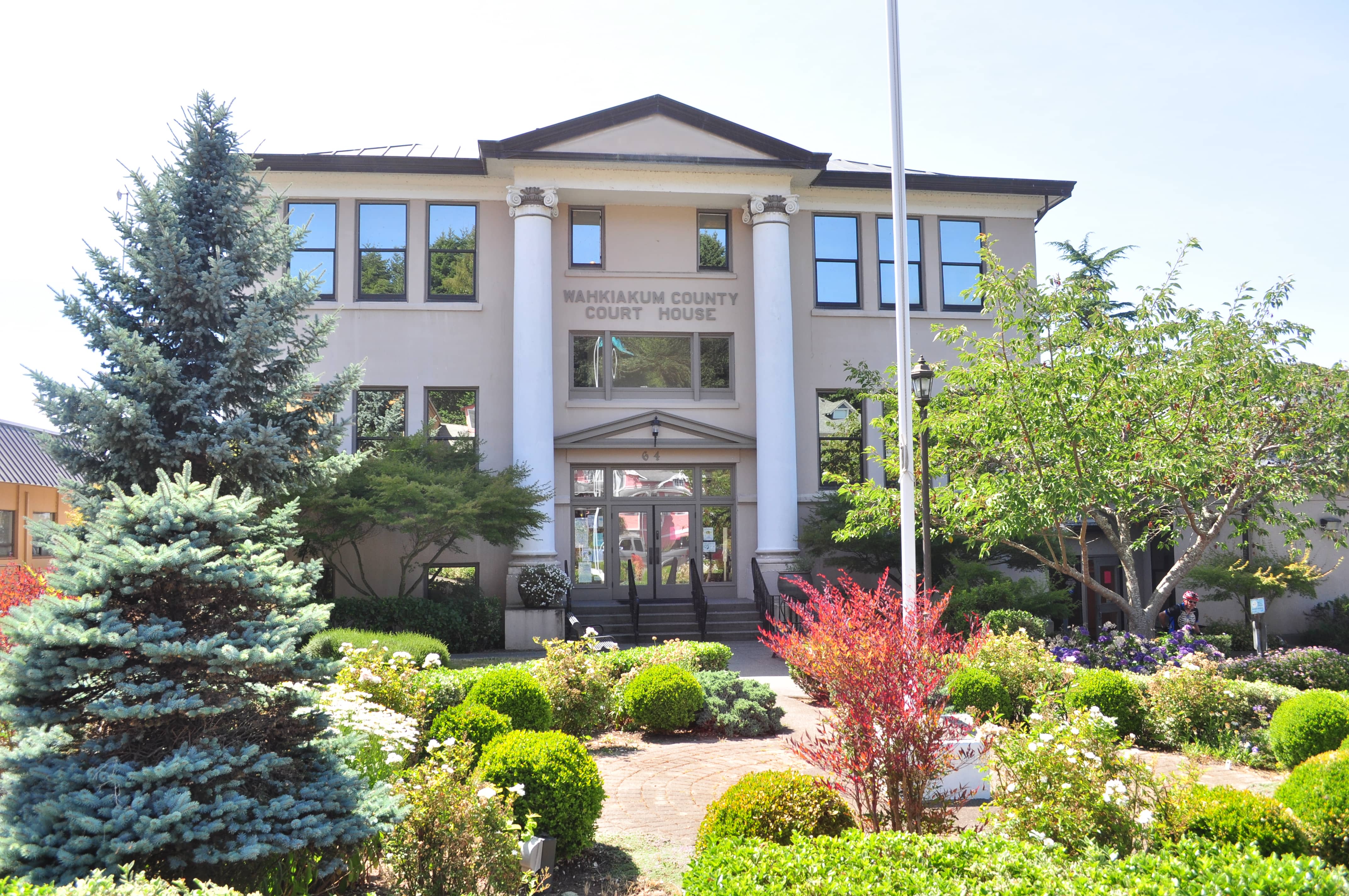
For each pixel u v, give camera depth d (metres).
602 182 22.30
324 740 6.30
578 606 21.73
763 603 21.03
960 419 14.60
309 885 5.61
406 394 22.27
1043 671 11.94
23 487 27.89
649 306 23.34
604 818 8.22
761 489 22.30
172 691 5.41
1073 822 5.87
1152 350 14.00
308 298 12.90
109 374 11.42
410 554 21.31
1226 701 11.01
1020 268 24.64
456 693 10.69
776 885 4.59
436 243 22.73
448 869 5.77
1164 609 22.30
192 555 5.56
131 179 11.91
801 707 13.53
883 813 6.62
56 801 5.01
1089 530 22.91
